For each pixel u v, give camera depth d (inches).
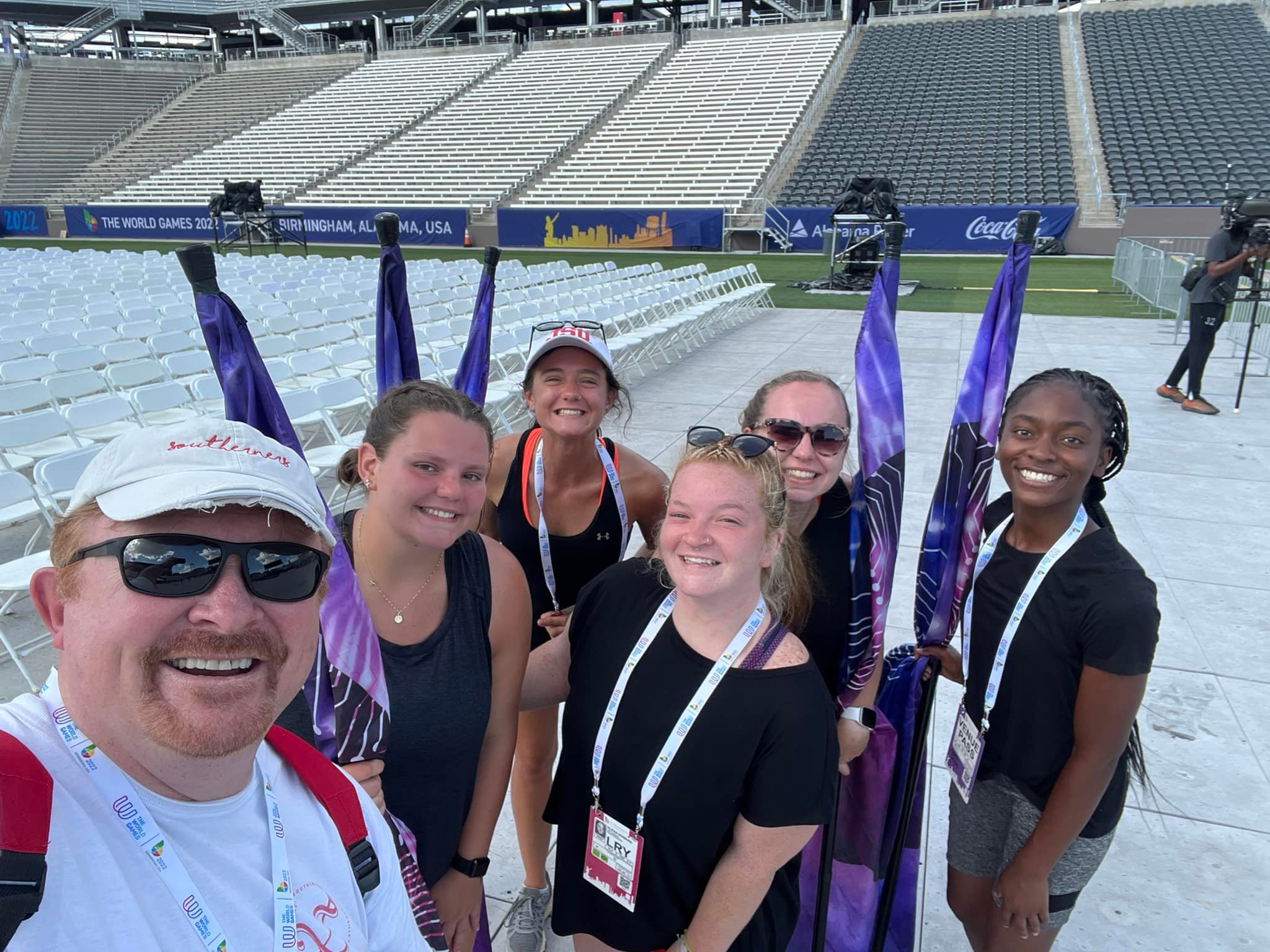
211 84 1608.0
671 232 918.4
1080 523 64.6
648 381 353.4
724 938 55.6
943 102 1080.8
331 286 461.4
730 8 1929.1
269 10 1692.9
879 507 68.5
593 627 64.0
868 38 1307.8
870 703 72.7
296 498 32.9
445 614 62.1
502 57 1456.7
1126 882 98.3
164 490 30.0
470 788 65.5
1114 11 1250.6
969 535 70.9
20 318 358.6
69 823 29.8
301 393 234.4
